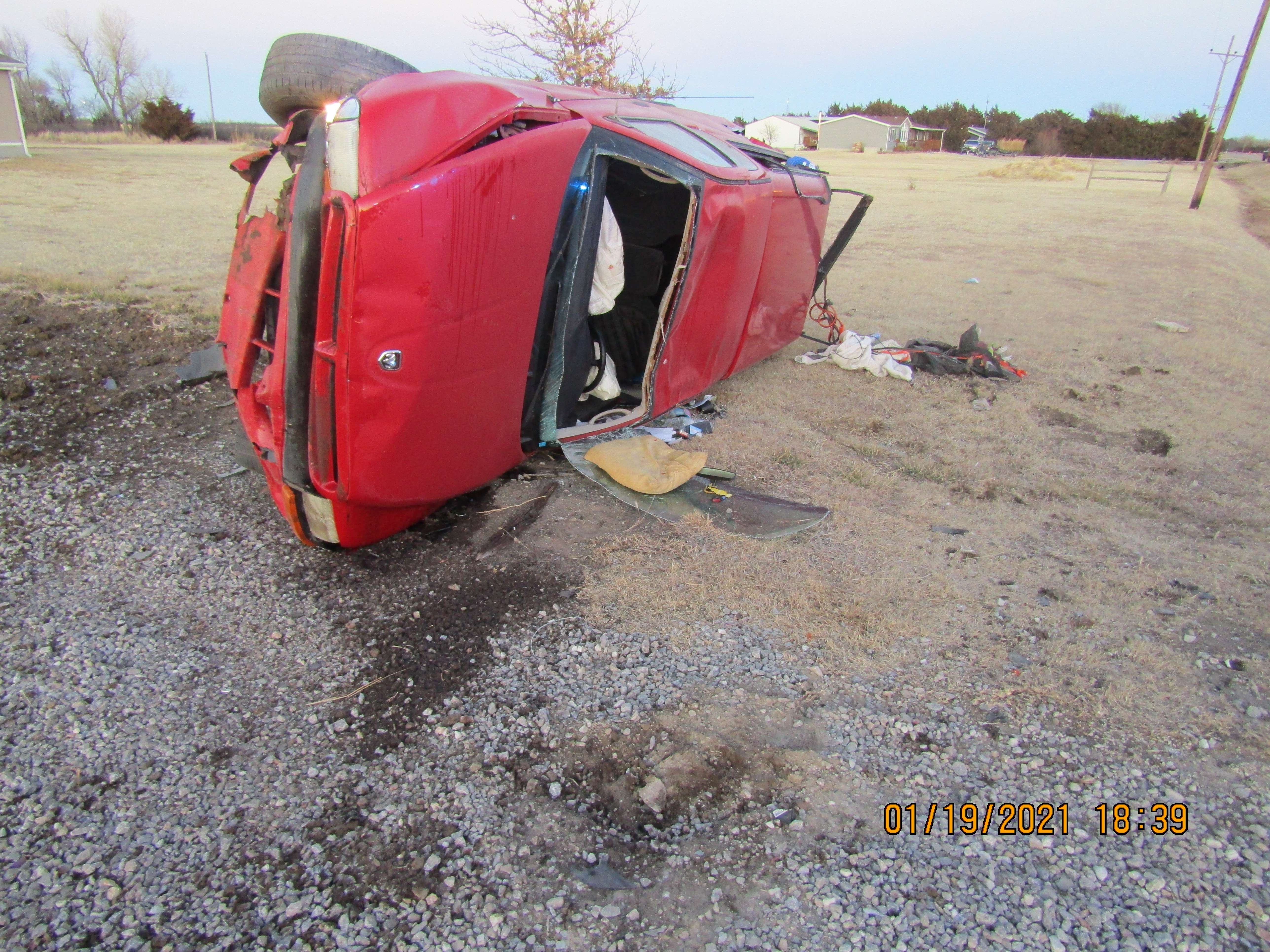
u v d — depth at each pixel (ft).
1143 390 22.31
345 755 8.70
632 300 18.31
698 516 13.74
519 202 11.12
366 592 11.62
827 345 25.13
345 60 12.27
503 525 13.52
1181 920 7.25
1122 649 11.02
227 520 13.38
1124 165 166.61
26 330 22.17
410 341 10.34
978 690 10.11
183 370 19.51
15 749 8.48
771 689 9.96
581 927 6.99
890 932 7.06
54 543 12.42
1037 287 35.81
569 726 9.23
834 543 13.43
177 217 44.16
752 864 7.67
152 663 9.90
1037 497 15.74
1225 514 15.33
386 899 7.15
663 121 16.71
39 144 122.83
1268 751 9.29
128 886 7.11
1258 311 32.81
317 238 9.74
